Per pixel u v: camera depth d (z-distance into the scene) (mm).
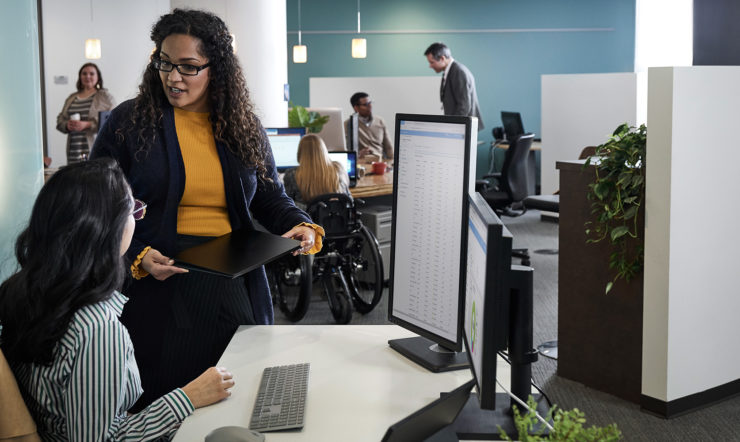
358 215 4578
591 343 3430
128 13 8758
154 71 2002
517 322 1471
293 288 5332
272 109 6895
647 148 3010
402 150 1839
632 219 3178
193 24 1930
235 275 1667
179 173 2004
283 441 1378
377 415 1489
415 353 1798
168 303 1994
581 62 11164
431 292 1750
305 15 11250
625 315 3264
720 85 3057
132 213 1454
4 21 1846
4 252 1853
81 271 1333
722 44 4727
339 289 4684
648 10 9672
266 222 2264
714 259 3150
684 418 3107
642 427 3020
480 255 1336
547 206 5086
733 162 3154
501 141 10414
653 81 2963
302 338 1979
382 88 9781
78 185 1351
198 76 1951
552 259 6430
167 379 2033
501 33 11188
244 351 1877
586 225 3373
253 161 2092
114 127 2027
